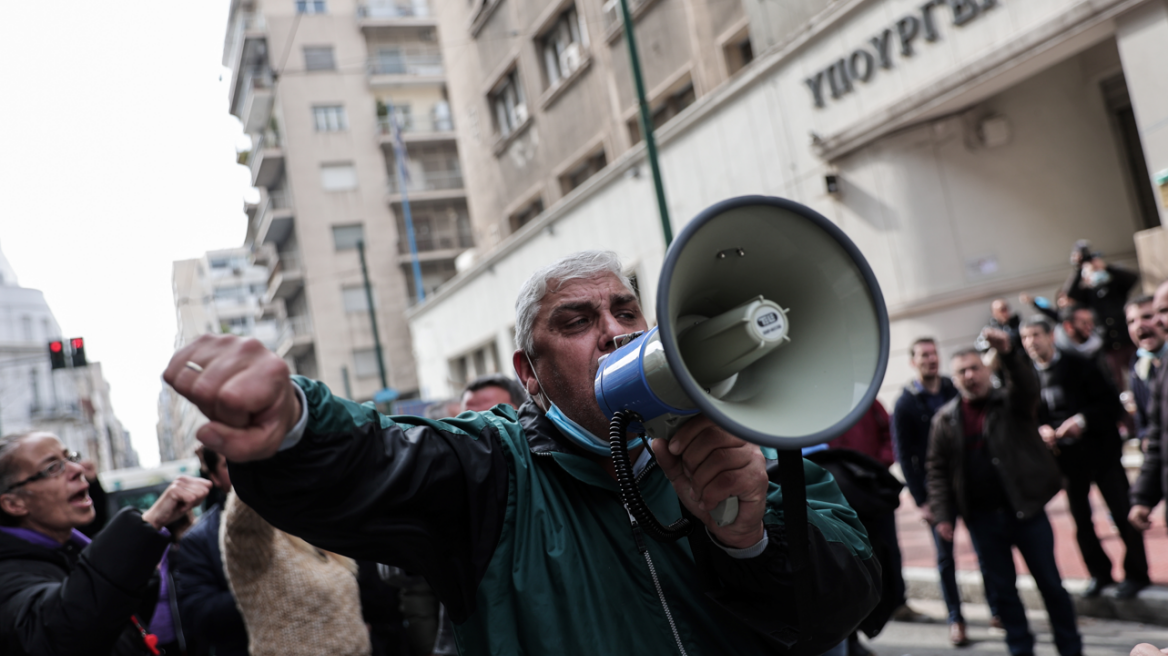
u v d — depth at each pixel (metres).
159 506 2.23
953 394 5.63
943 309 9.70
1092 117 9.37
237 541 2.70
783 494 1.29
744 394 1.26
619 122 15.30
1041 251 9.37
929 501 4.84
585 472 1.59
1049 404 5.33
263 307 42.12
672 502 1.61
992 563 4.51
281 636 2.70
